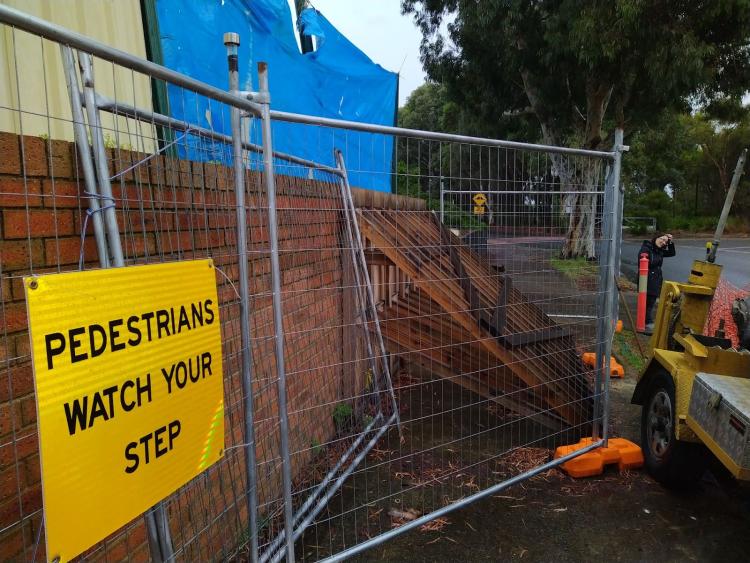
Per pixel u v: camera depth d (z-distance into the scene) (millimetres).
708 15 12938
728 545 2953
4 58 2275
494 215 3574
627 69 14008
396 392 5242
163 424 1510
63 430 1180
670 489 3520
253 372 2641
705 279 4215
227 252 2457
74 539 1207
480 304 3906
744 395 2688
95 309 1267
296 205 3232
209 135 2270
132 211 1857
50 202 1551
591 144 17078
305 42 5871
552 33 14320
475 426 4477
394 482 3523
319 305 3625
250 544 2141
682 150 43500
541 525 3121
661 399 3615
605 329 3824
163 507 1637
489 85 19250
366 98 6859
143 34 3365
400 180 5770
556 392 4062
